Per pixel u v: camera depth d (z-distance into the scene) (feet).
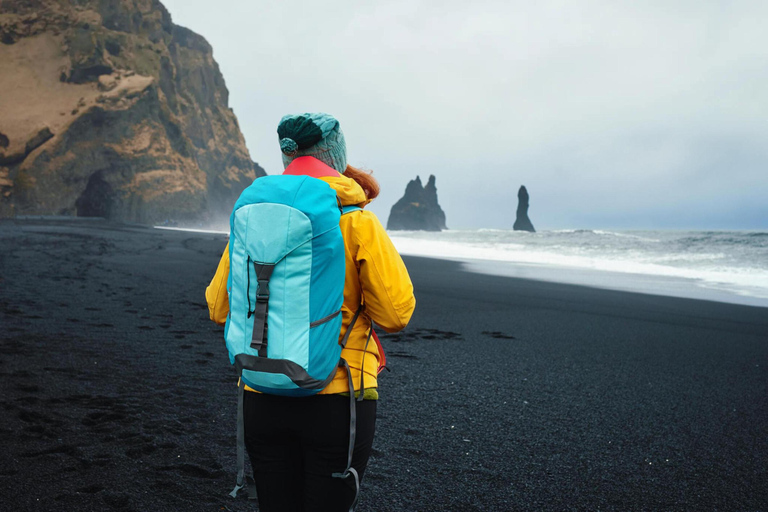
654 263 71.82
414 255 76.33
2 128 185.98
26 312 19.72
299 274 3.95
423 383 13.97
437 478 8.42
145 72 227.40
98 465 8.16
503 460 9.25
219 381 12.94
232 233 4.32
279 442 4.46
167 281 31.96
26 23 218.79
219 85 313.32
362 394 4.35
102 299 24.04
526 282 42.32
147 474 7.95
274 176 4.38
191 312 22.27
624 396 13.42
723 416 12.07
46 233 78.48
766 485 8.60
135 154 204.13
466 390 13.47
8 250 45.60
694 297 35.29
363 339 4.53
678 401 13.12
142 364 14.08
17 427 9.46
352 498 4.44
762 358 18.21
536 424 11.17
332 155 4.82
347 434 4.32
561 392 13.60
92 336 16.83
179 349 15.96
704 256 83.61
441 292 34.63
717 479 8.77
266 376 3.89
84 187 190.90
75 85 207.41
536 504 7.70
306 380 3.87
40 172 179.22
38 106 196.95
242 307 4.08
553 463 9.21
